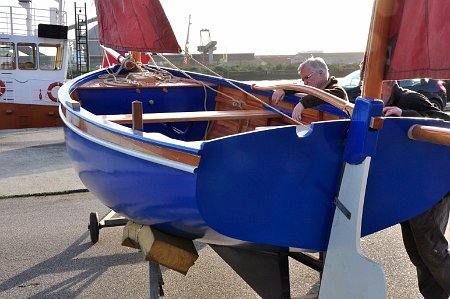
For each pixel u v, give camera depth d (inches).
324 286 106.4
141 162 104.2
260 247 110.0
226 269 164.9
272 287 110.5
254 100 187.3
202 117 149.0
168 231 113.9
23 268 162.4
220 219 96.1
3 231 195.9
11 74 587.5
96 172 128.3
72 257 171.5
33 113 601.6
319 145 98.9
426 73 88.7
